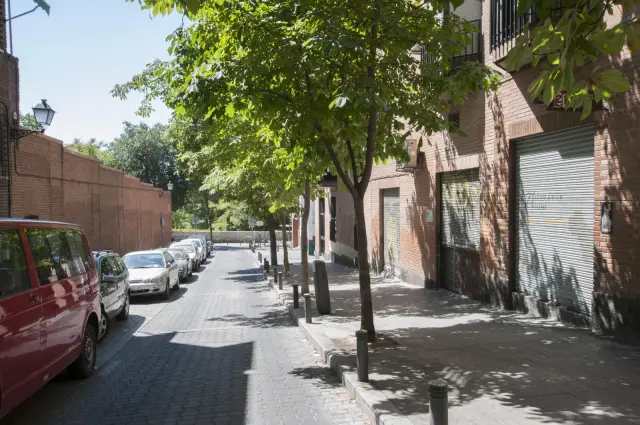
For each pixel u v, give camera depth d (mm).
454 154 12836
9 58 14445
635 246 7059
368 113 7906
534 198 9750
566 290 8875
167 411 5742
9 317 4840
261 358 8188
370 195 20938
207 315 13344
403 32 7086
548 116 8875
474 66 8117
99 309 7816
